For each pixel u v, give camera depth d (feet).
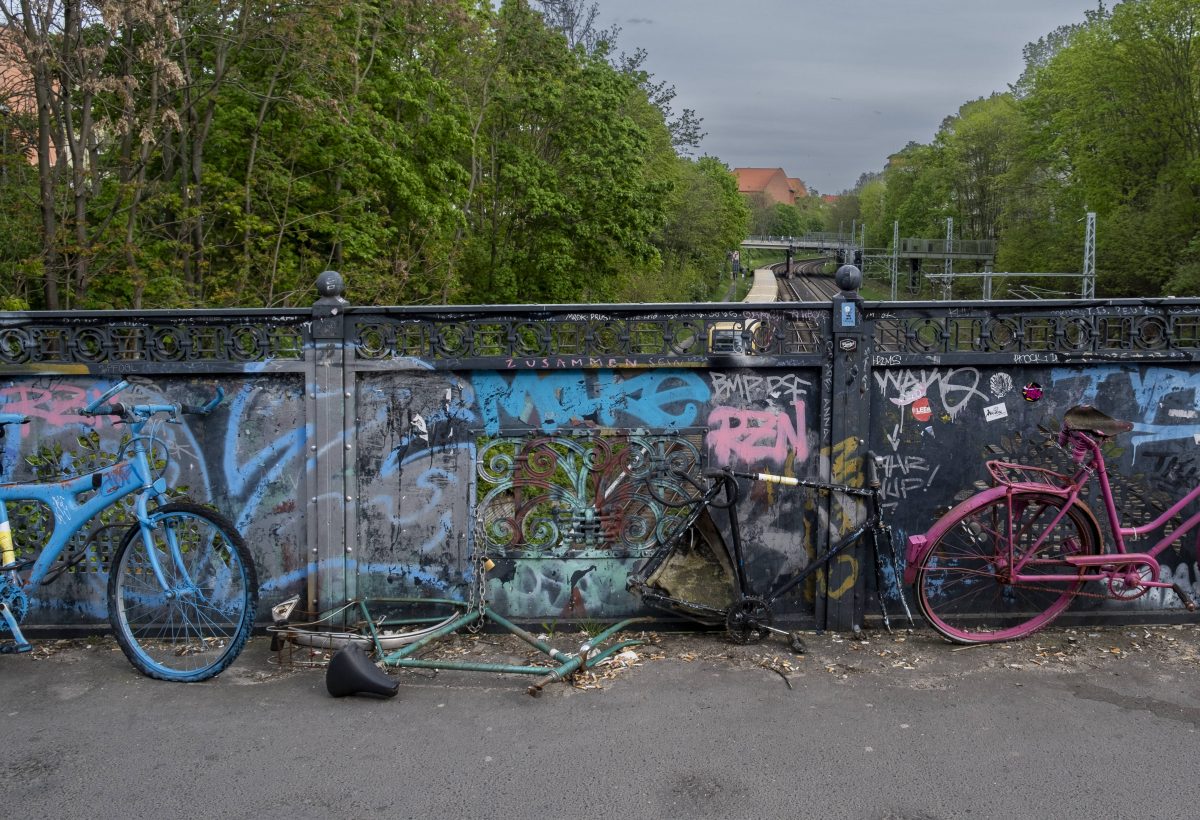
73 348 13.58
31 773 10.26
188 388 13.74
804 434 13.80
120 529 13.93
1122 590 13.75
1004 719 11.33
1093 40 160.97
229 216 54.49
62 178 42.34
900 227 322.14
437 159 77.71
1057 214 191.11
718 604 13.71
